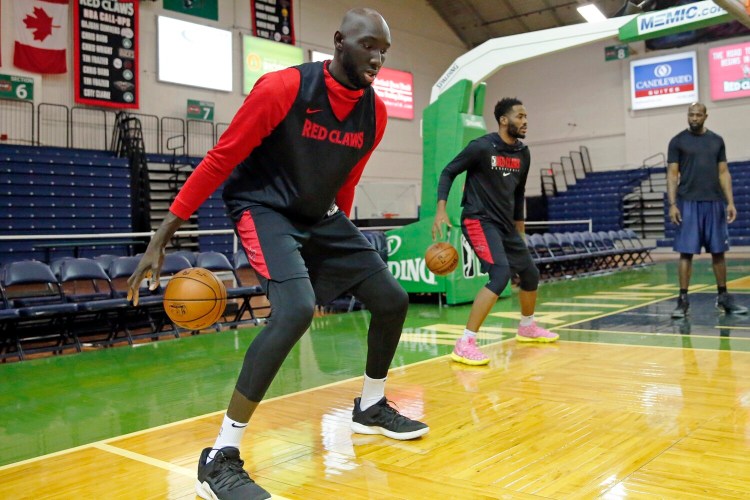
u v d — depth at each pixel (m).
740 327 4.94
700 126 5.38
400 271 7.74
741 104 17.27
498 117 4.12
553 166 20.48
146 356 4.83
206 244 13.64
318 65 2.11
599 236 12.94
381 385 2.62
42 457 2.53
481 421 2.73
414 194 14.03
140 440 2.71
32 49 12.09
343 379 3.75
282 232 2.16
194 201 2.05
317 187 2.17
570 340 4.73
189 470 2.31
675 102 18.14
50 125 12.41
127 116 12.85
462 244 7.38
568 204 18.98
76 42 12.65
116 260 6.32
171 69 14.01
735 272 10.40
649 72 18.53
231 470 2.00
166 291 2.16
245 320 6.70
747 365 3.63
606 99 19.42
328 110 2.09
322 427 2.76
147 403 3.39
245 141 2.01
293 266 2.10
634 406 2.87
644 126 18.73
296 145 2.09
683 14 6.39
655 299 7.18
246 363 2.04
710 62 17.62
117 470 2.33
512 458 2.26
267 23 15.68
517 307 6.99
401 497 1.96
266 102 1.98
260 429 2.74
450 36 20.69
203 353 4.89
